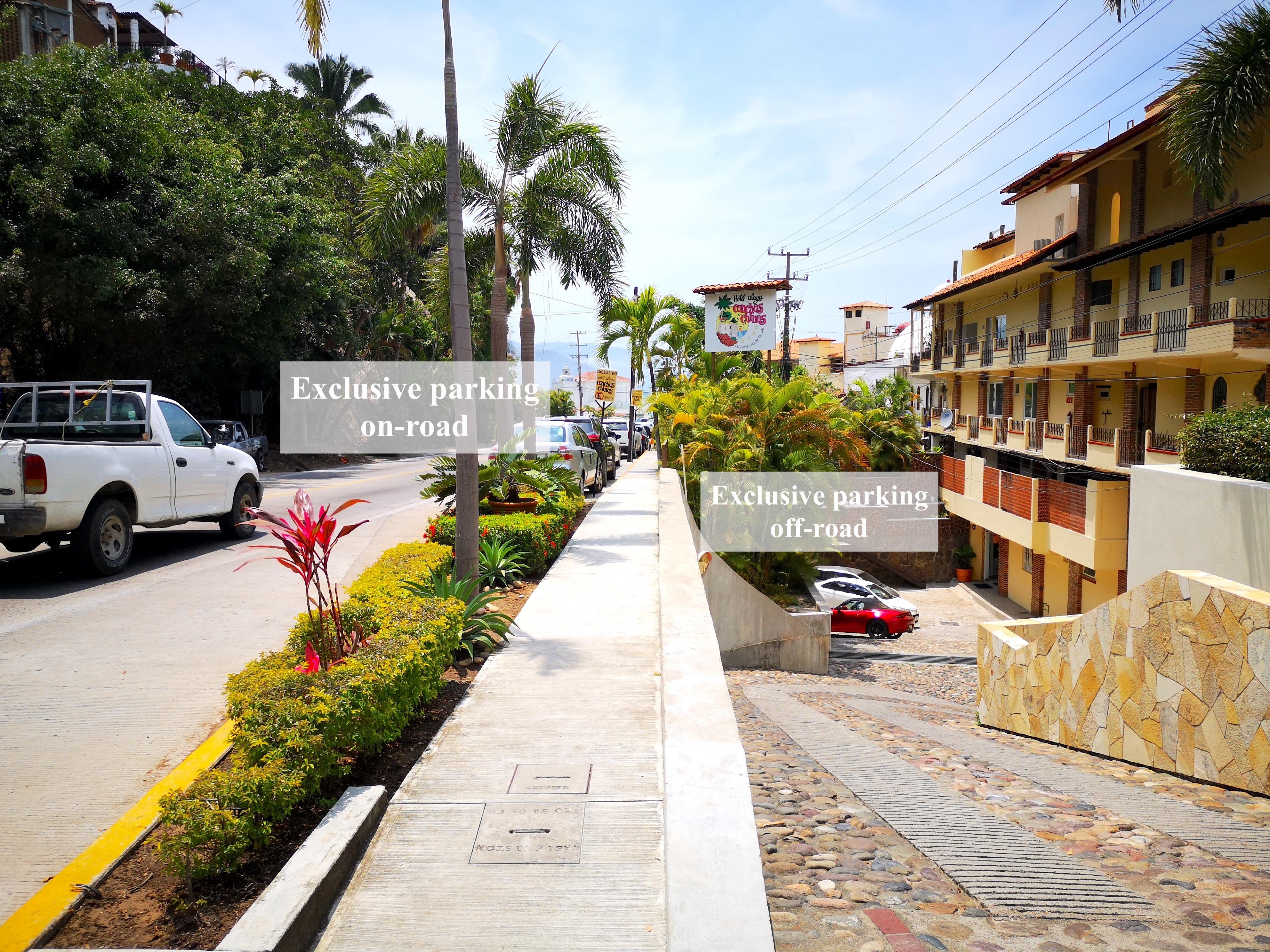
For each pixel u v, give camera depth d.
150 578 10.20
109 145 23.39
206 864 3.40
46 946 3.15
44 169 21.97
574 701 5.59
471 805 4.18
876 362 56.56
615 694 5.73
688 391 21.55
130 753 5.08
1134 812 4.99
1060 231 29.86
